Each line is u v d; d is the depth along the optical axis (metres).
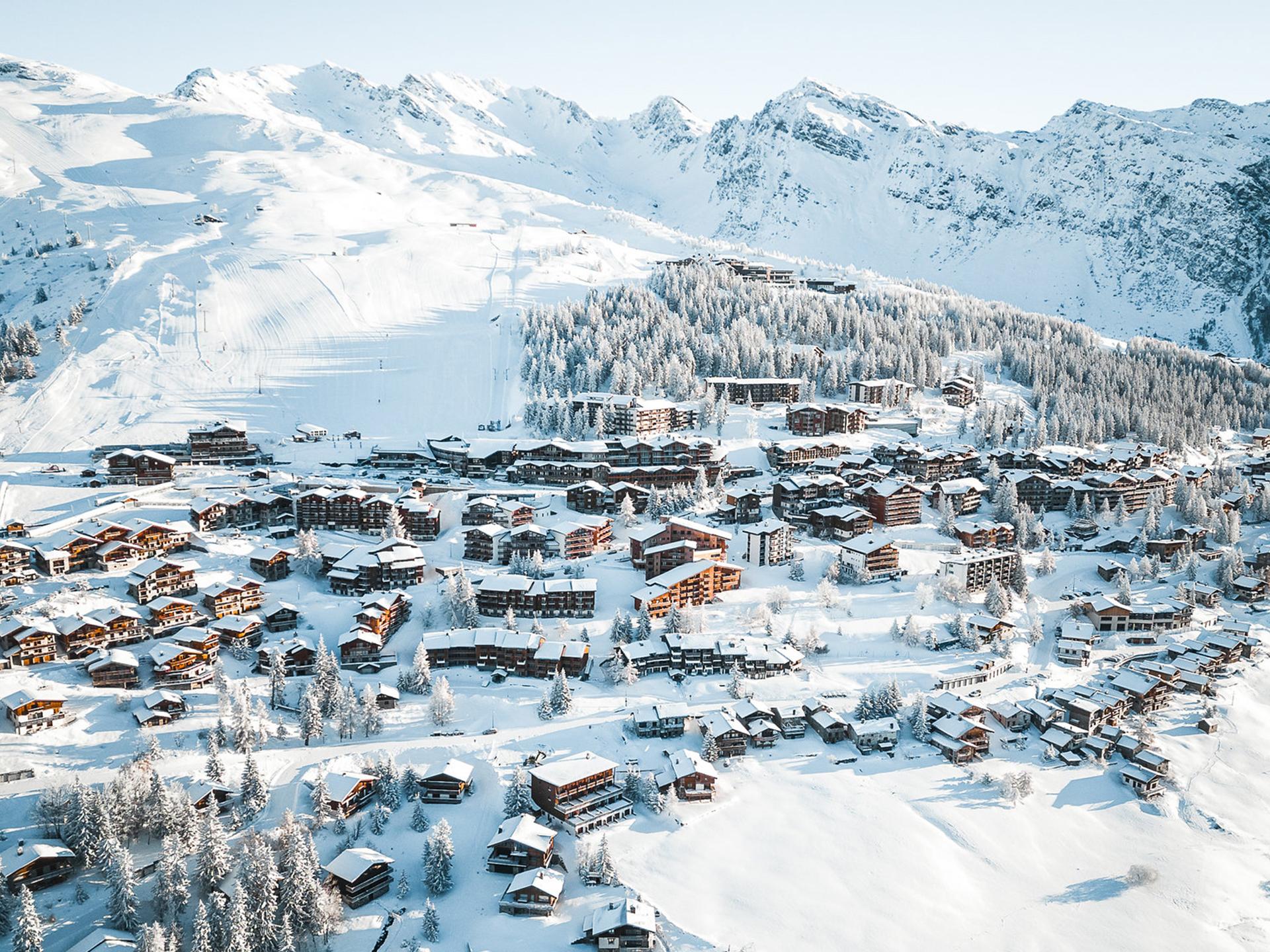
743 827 135.62
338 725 150.25
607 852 124.75
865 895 125.25
